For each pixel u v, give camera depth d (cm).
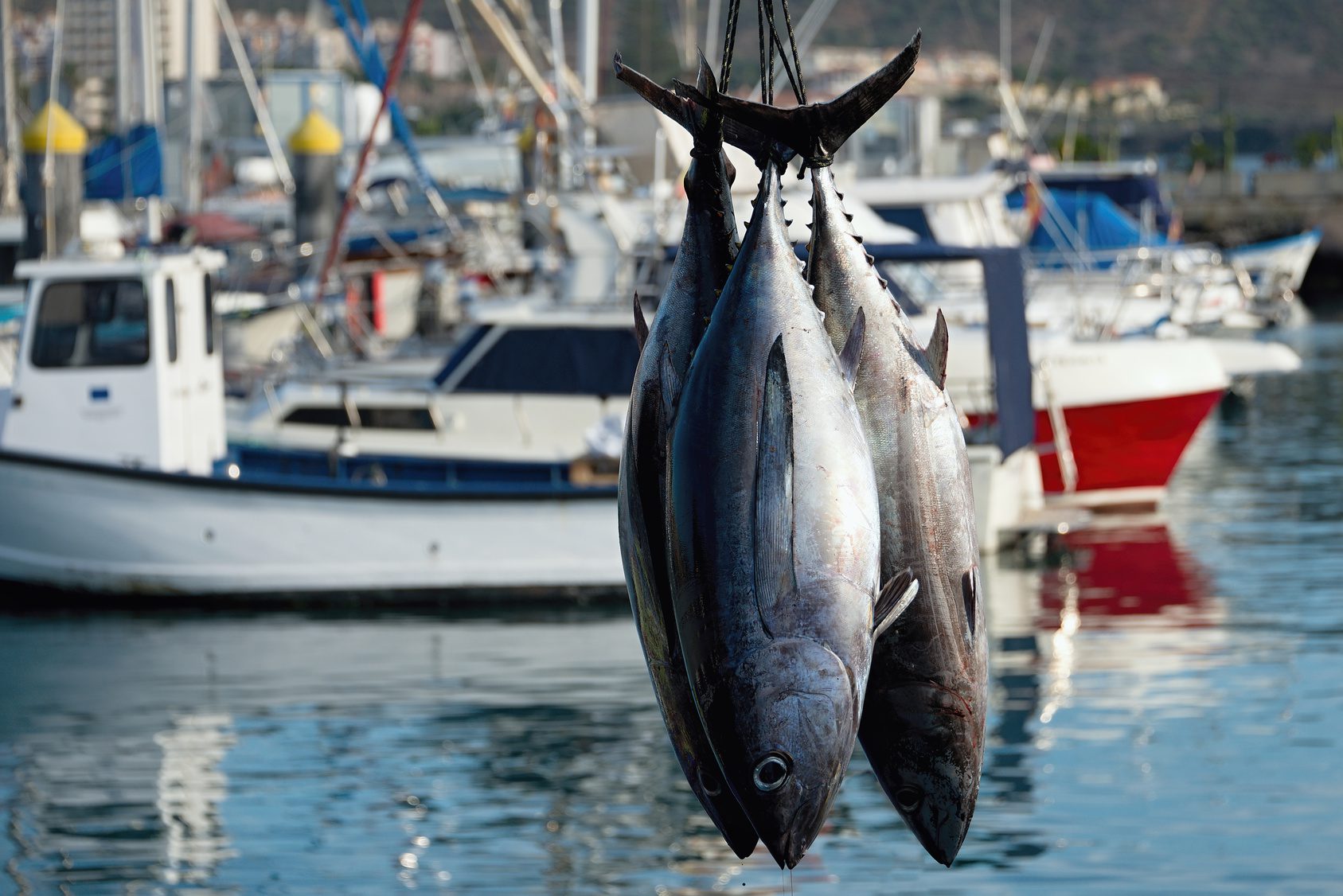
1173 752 1416
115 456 2055
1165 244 4384
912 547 503
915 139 4709
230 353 2861
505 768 1413
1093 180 4859
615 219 2462
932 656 503
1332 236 8044
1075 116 9731
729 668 464
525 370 2294
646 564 496
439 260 3222
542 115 2930
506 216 3988
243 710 1596
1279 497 2800
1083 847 1208
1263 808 1273
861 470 478
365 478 2247
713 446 480
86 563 2031
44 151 2891
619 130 2628
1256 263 6203
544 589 2033
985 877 1152
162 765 1434
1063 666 1720
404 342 2781
